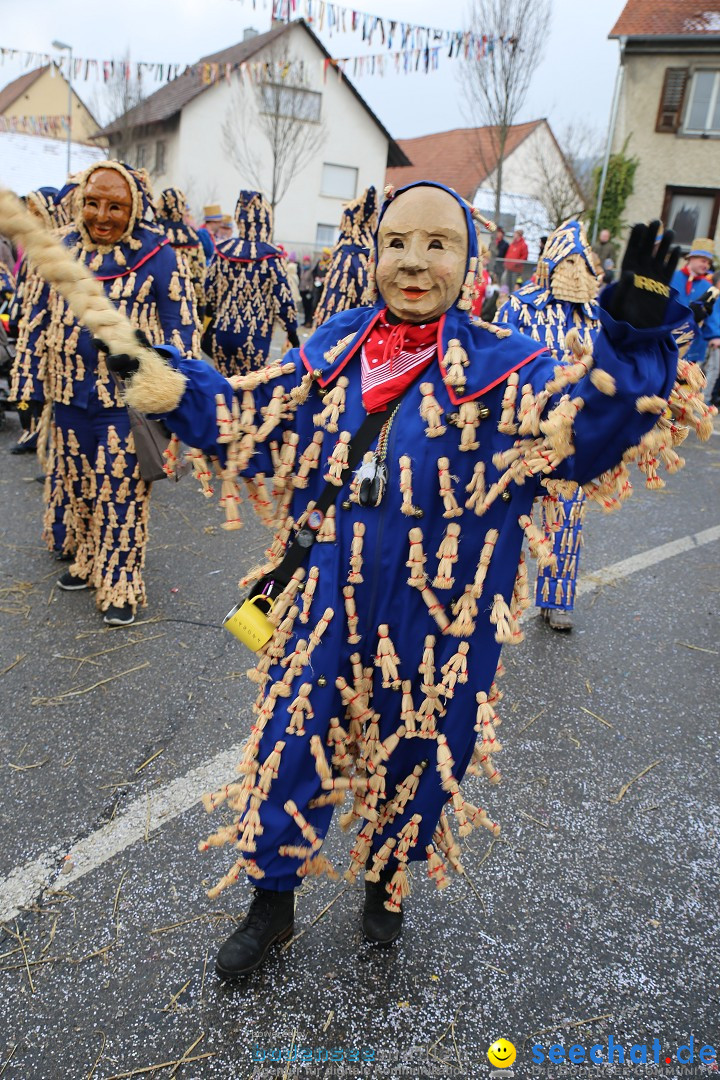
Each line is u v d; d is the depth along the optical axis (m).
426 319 1.96
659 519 6.14
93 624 4.06
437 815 2.08
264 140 28.02
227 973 2.11
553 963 2.26
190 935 2.28
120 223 3.75
